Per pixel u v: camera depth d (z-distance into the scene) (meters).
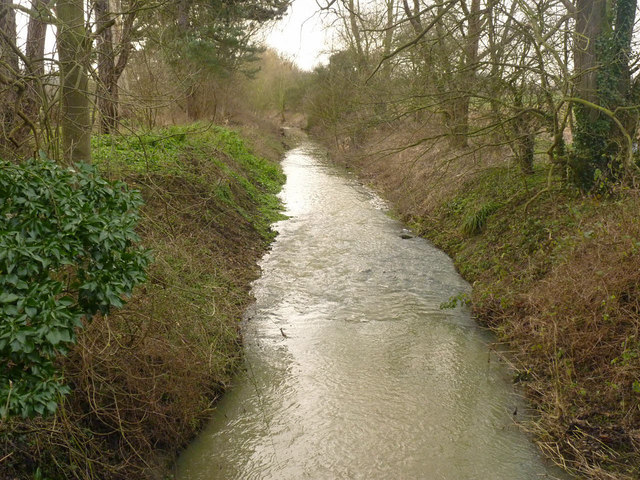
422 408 6.07
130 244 4.14
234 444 5.38
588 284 6.46
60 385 3.30
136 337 5.22
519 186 11.58
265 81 44.16
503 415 5.96
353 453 5.29
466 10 10.52
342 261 11.03
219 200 11.95
